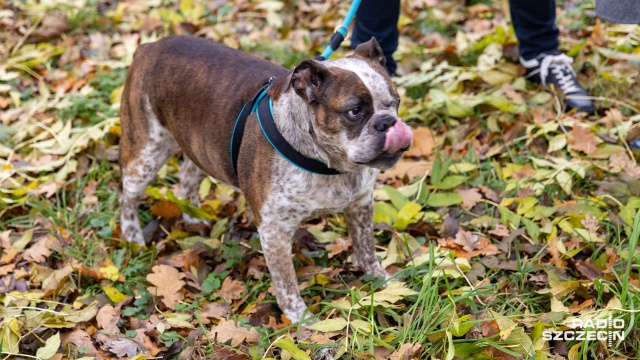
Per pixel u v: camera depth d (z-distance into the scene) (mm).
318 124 1814
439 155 2365
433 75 2623
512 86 2588
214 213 2342
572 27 2867
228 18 3146
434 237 2195
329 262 2178
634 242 1882
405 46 2840
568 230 2117
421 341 1843
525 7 2553
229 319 2010
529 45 2611
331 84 1786
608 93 2547
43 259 2225
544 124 2441
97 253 2248
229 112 1994
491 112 2529
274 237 1944
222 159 2025
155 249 2238
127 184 2227
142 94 2137
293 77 1791
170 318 1991
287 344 1810
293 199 1903
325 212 1950
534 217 2172
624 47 2707
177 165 2537
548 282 1982
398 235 2141
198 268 2166
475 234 2168
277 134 1872
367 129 1768
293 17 3100
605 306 1927
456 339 1862
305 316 1950
